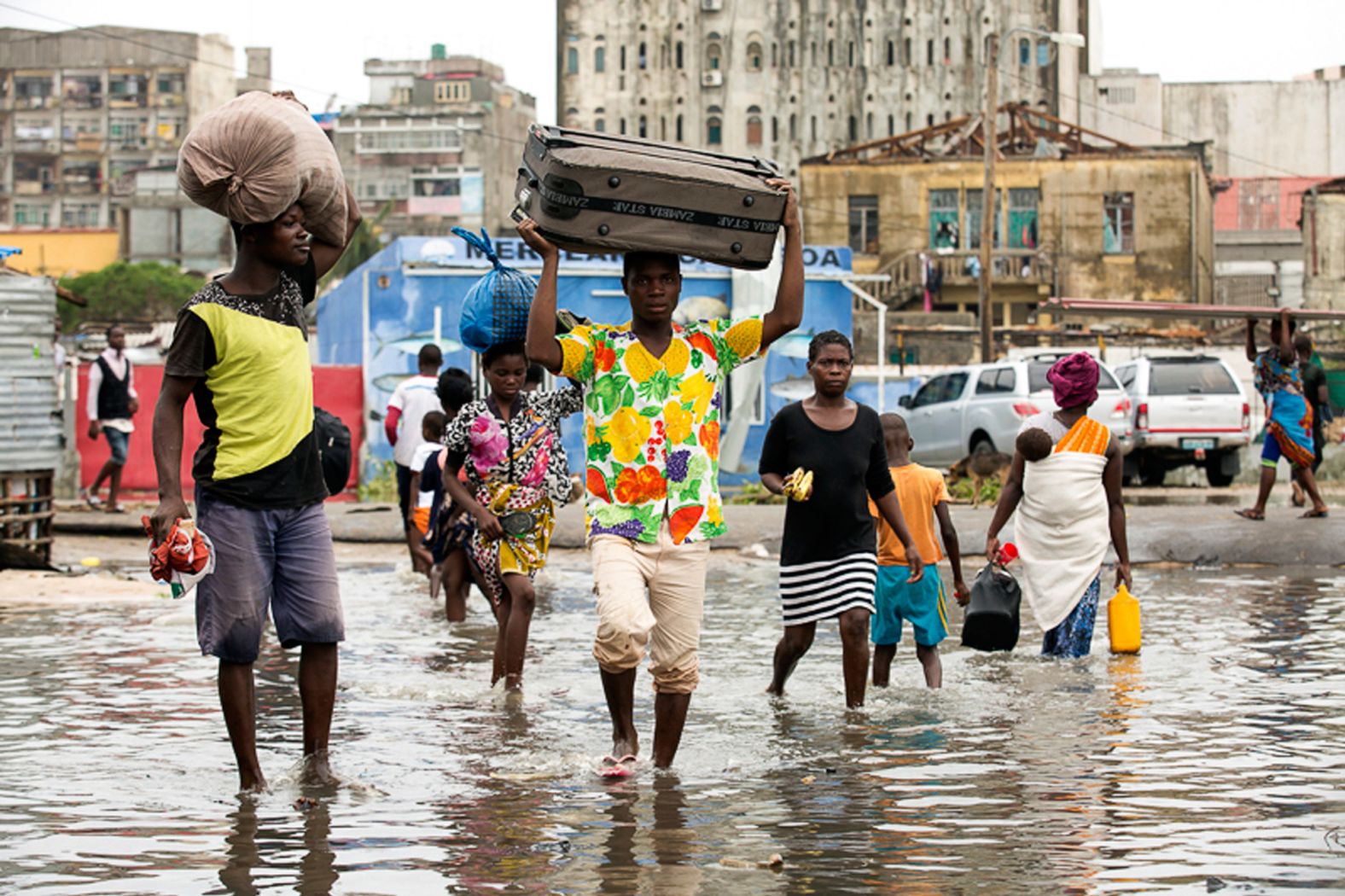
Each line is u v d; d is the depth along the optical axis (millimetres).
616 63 82125
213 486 6211
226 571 6199
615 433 6621
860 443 8344
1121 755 6938
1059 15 80500
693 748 7254
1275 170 84625
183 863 5258
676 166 6438
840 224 62969
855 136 81500
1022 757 6941
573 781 6555
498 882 5020
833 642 10828
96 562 16219
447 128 102188
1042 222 62281
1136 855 5270
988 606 9719
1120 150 62438
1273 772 6539
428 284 29578
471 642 10875
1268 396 17172
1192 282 61625
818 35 81562
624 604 6480
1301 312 27250
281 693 8852
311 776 6492
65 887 4969
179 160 6176
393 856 5344
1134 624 9977
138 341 58031
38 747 7227
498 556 8922
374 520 20078
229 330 6160
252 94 6324
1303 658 9688
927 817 5863
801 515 8406
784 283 6723
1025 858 5246
